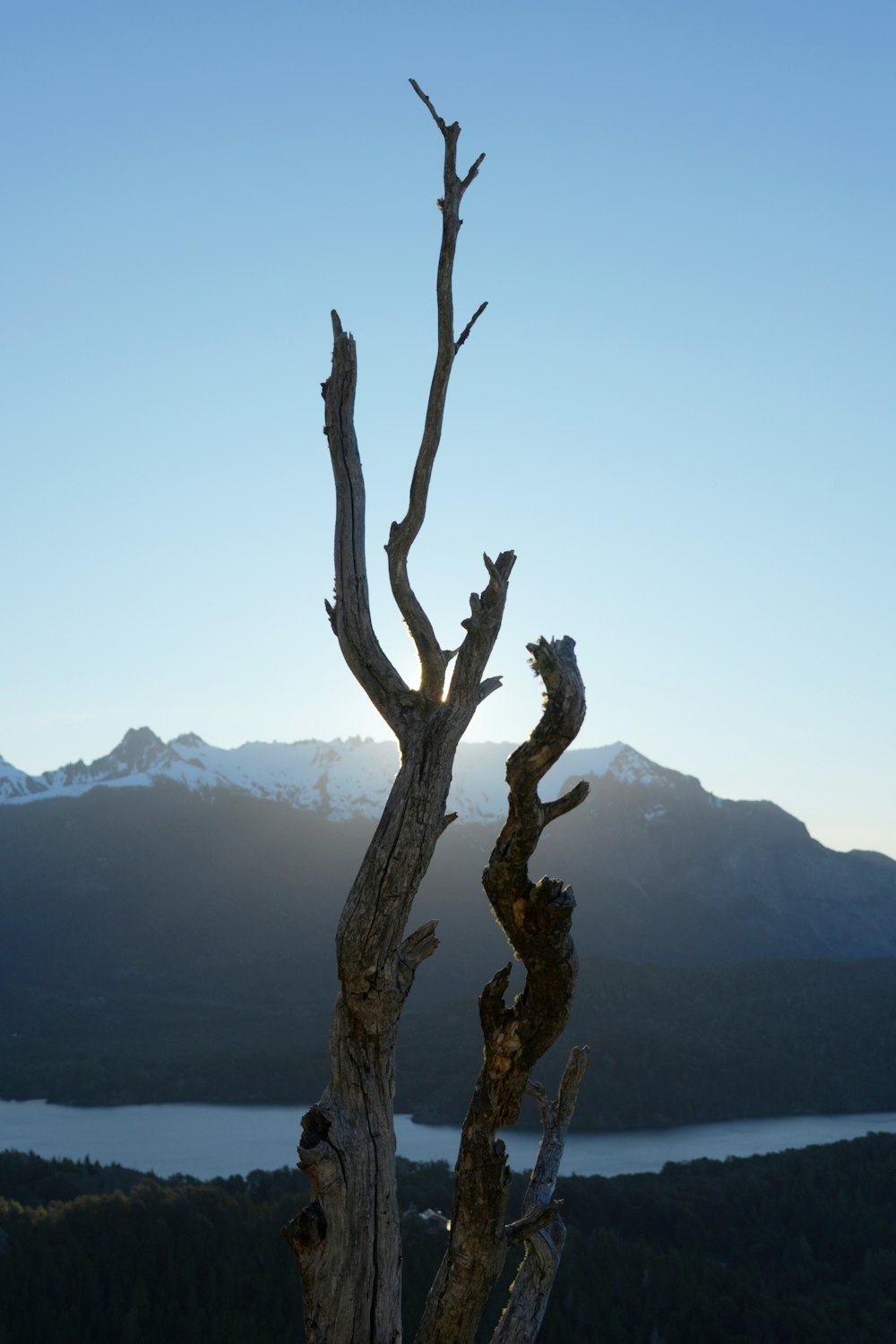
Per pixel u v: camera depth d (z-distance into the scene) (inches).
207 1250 2819.9
